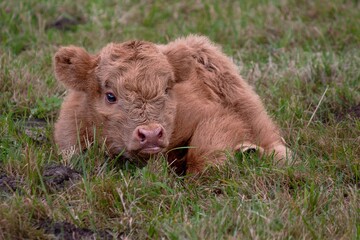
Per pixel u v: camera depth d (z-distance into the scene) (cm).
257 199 1152
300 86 1684
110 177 1204
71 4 2192
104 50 1337
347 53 1858
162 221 1102
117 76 1277
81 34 2044
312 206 1140
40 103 1559
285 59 1839
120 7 2223
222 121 1348
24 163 1233
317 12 2153
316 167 1298
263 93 1653
